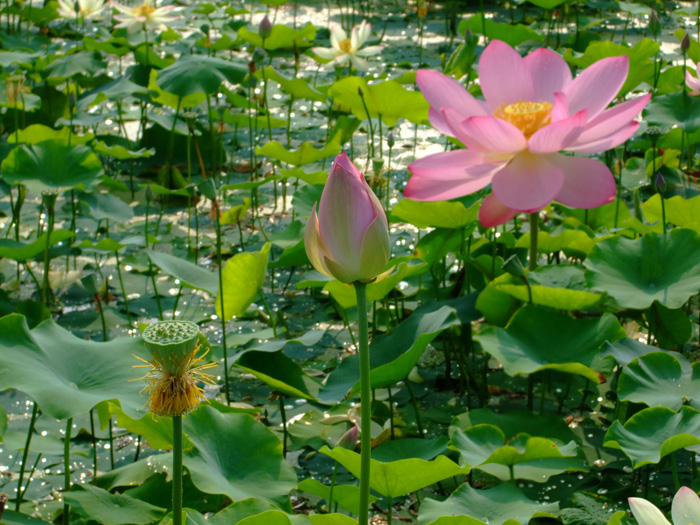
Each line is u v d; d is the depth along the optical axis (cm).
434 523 172
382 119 408
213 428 205
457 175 188
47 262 311
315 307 350
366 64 553
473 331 317
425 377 295
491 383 286
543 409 257
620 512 182
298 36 612
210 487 184
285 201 456
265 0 726
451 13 795
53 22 816
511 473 209
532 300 258
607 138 183
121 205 388
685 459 237
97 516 188
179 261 302
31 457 253
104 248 316
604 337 241
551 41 714
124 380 210
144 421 207
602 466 235
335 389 243
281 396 254
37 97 502
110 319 338
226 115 469
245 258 267
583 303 251
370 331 321
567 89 205
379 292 260
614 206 347
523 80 213
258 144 527
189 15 856
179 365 138
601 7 766
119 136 516
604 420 258
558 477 232
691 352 290
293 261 316
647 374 220
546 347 246
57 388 194
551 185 180
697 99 365
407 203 283
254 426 209
